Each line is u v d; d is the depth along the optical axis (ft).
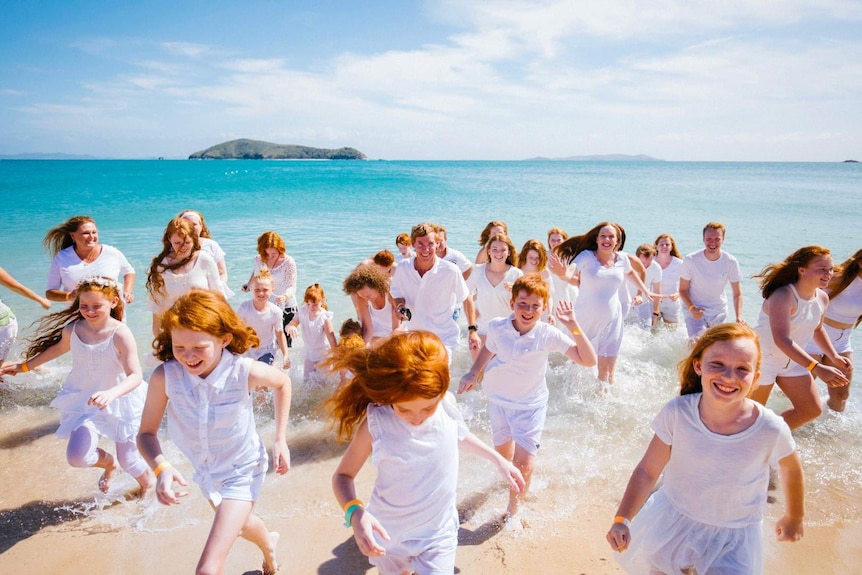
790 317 13.08
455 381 19.75
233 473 9.16
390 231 53.47
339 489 7.87
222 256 23.53
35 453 14.58
